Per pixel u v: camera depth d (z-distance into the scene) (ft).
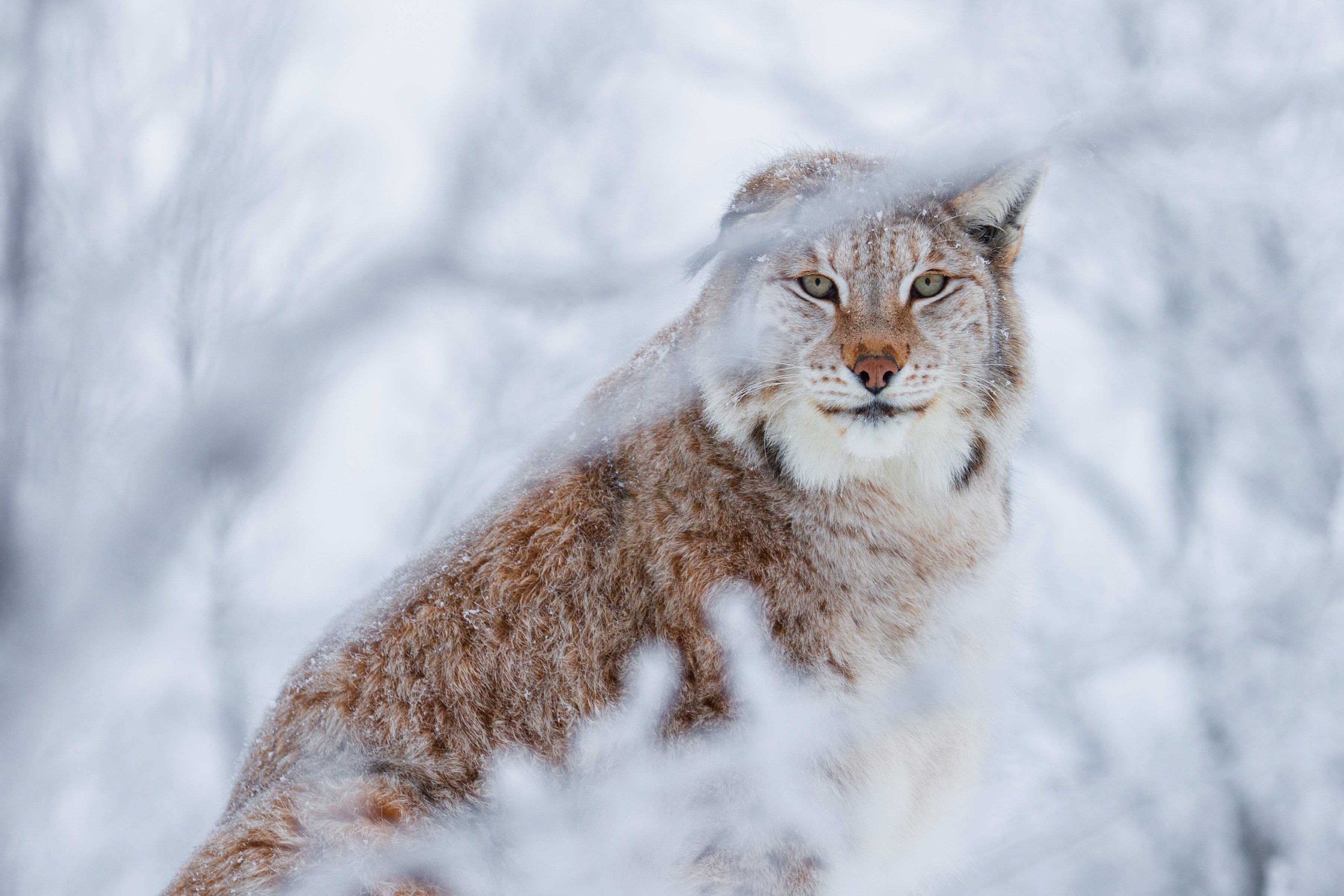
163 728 41.91
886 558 29.09
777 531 28.63
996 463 30.45
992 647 30.83
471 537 30.14
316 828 26.89
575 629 28.81
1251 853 50.21
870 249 27.91
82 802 40.68
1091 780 43.32
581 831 27.94
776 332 28.37
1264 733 48.47
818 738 27.55
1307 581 41.29
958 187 29.01
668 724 27.91
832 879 27.37
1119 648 39.70
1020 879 49.19
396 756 28.35
